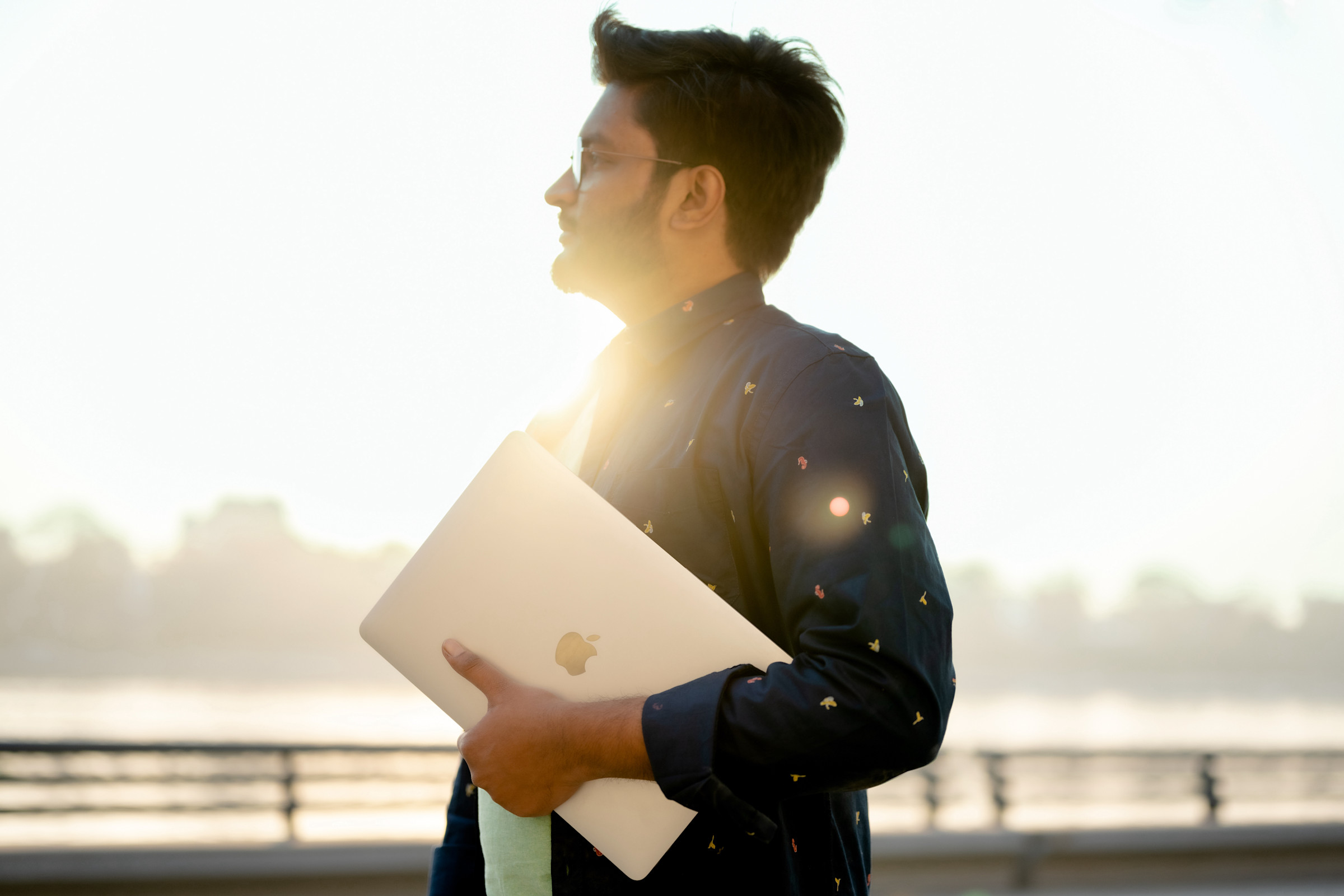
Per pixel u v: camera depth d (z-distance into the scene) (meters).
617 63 1.17
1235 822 8.70
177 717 32.66
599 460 1.07
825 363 0.94
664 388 1.06
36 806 6.59
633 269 1.15
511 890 0.95
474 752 0.87
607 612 0.90
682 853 0.90
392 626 0.93
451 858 1.12
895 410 0.96
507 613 0.91
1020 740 31.88
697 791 0.81
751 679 0.84
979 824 8.08
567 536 0.92
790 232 1.18
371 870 6.28
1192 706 62.25
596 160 1.17
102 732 26.56
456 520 0.94
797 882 0.91
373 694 48.22
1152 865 7.93
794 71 1.17
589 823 0.88
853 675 0.80
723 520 0.96
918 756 0.82
